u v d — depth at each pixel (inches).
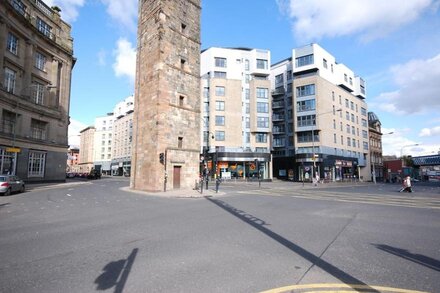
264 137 2239.2
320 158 1941.4
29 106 1248.8
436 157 2667.3
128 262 199.6
